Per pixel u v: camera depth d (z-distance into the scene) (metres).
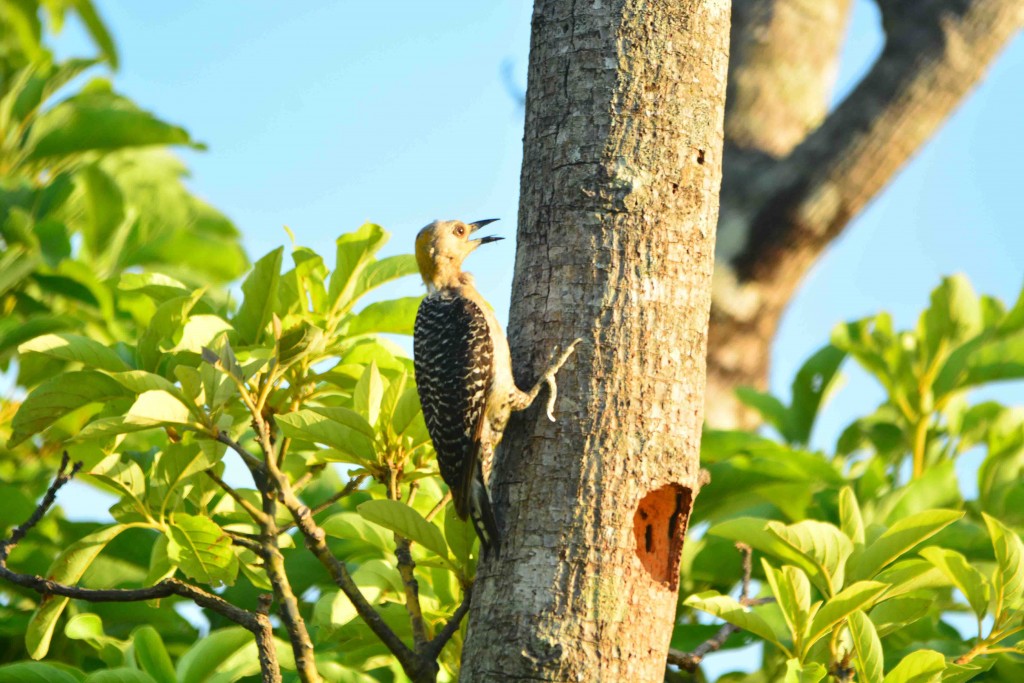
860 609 8.13
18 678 8.24
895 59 20.95
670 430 7.95
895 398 12.82
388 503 8.23
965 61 20.55
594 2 8.46
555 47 8.56
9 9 18.78
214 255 15.05
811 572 8.76
